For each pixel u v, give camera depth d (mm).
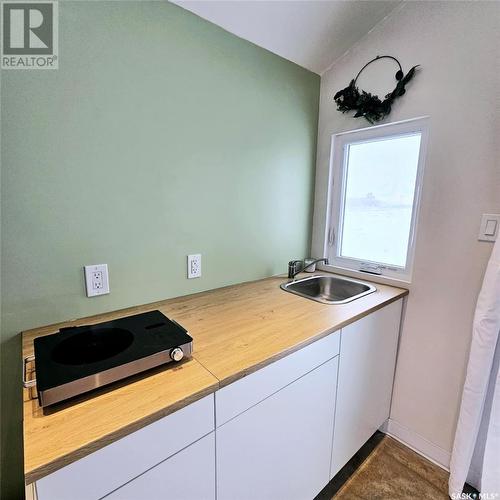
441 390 1455
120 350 805
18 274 950
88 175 1042
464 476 1262
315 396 1105
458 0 1239
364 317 1284
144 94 1131
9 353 961
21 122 899
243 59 1425
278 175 1705
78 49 968
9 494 1018
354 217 1815
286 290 1520
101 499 601
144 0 1086
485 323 1180
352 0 1326
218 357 867
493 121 1193
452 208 1339
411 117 1436
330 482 1392
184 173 1296
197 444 750
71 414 630
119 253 1157
